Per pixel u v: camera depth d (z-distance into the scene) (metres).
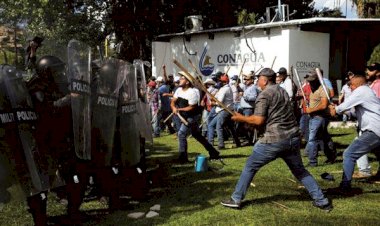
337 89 15.83
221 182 7.51
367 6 20.16
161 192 6.95
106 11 26.02
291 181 7.46
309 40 15.13
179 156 9.53
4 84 4.41
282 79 11.32
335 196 6.57
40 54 5.30
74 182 5.12
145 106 6.81
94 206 6.24
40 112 4.74
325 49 15.48
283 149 5.71
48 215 5.78
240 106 12.08
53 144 4.82
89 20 25.62
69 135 4.96
